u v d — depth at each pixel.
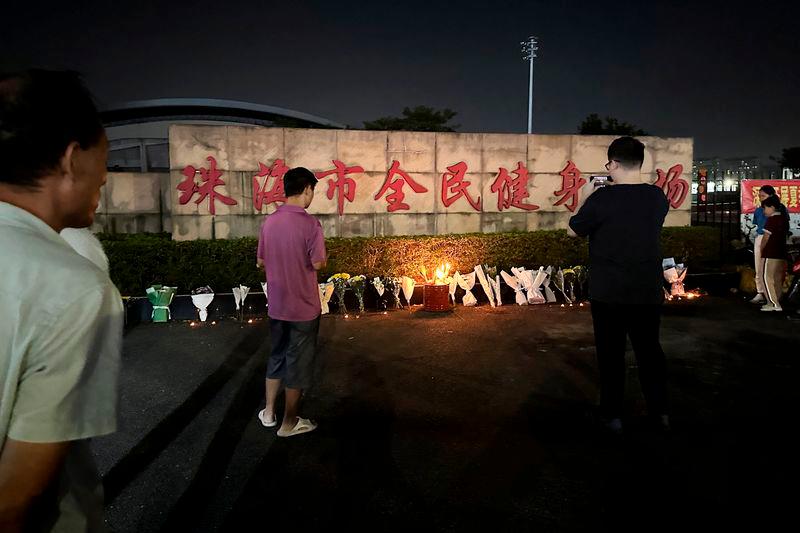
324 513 2.82
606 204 3.63
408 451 3.50
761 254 7.49
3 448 0.91
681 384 4.68
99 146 1.07
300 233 3.49
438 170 9.25
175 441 3.64
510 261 8.80
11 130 0.94
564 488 3.05
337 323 6.80
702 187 12.09
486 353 5.56
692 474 3.20
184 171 8.20
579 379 4.80
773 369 5.05
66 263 0.95
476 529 2.69
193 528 2.69
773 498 2.94
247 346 5.82
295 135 8.55
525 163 9.64
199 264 7.54
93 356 0.95
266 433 3.76
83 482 1.11
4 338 0.89
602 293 3.67
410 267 8.34
